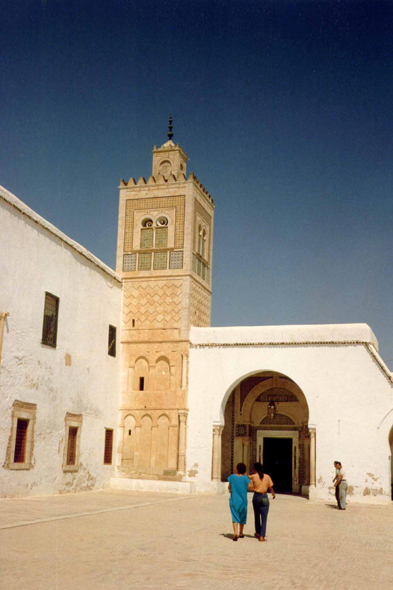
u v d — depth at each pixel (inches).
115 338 1023.6
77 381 882.8
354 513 769.6
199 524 571.5
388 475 906.1
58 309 834.2
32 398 765.9
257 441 1139.3
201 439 989.8
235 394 1153.4
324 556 428.1
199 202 1111.6
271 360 983.6
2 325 708.0
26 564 347.9
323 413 945.5
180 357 1014.4
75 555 381.7
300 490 1099.9
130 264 1071.0
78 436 881.5
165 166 1141.1
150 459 994.1
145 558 385.4
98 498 793.6
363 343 950.4
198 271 1093.8
